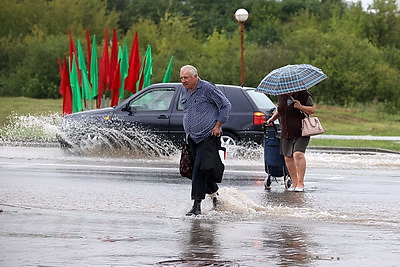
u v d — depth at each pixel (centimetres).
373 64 9850
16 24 13650
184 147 2131
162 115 3884
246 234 1811
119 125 3928
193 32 13925
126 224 1925
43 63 10988
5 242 1670
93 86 5403
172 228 1880
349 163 3759
